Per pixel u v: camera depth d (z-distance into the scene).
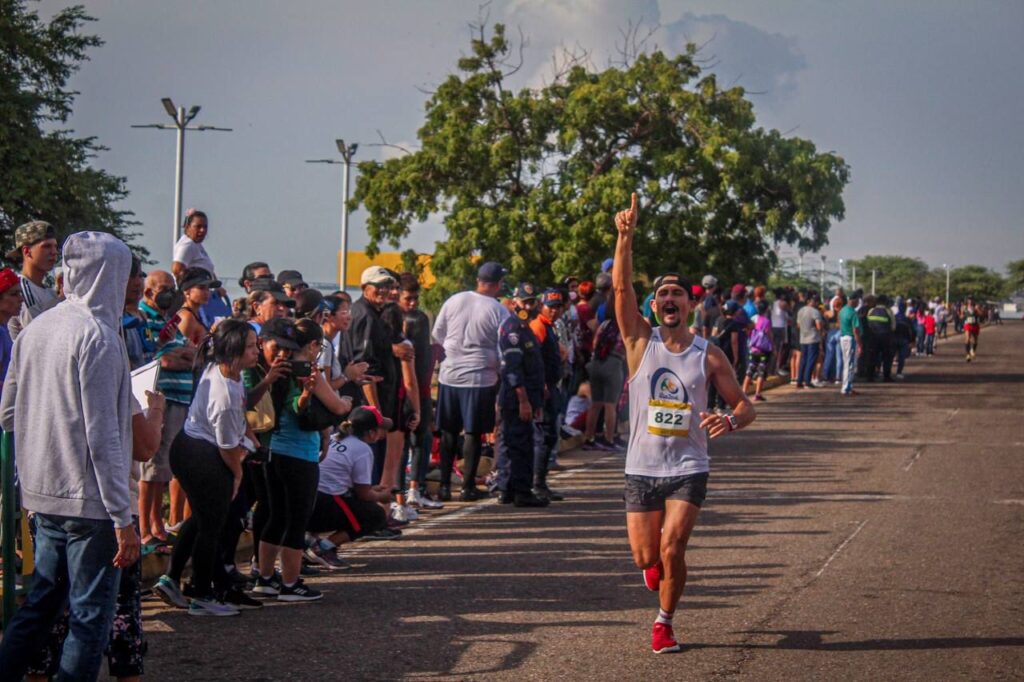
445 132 32.72
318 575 8.12
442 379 11.19
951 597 7.48
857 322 24.16
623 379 15.85
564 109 32.75
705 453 6.31
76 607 4.71
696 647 6.38
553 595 7.54
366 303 9.90
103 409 4.61
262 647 6.34
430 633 6.65
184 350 8.00
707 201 31.77
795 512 10.56
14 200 35.34
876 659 6.16
